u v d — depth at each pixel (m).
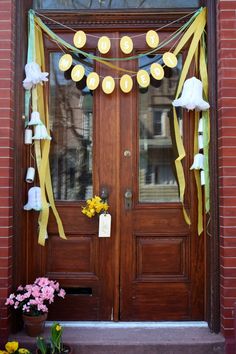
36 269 3.10
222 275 2.85
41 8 3.16
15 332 2.91
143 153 3.19
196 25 3.08
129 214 3.13
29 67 2.99
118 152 3.14
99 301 3.10
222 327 2.85
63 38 3.19
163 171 3.18
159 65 3.04
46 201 3.08
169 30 3.16
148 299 3.10
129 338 2.84
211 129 2.96
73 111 3.21
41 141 3.09
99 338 2.83
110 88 3.07
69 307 3.10
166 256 3.12
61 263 3.12
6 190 2.82
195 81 2.97
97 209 3.03
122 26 3.14
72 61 3.16
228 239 2.81
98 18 3.13
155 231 3.12
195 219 3.12
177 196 3.17
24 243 3.06
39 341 2.62
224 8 2.88
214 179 2.94
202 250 3.12
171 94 3.19
